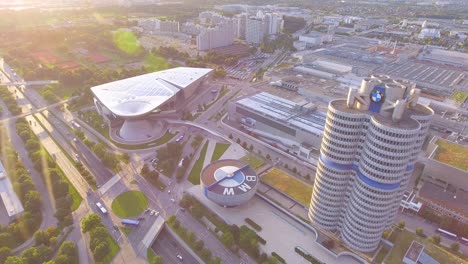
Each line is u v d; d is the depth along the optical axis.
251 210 170.00
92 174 197.88
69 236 151.25
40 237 142.88
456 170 178.50
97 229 145.38
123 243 148.25
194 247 147.38
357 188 132.00
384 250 144.12
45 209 167.12
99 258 134.00
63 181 177.50
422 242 144.25
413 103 127.56
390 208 130.38
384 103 121.12
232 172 174.75
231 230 152.75
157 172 193.75
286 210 166.75
